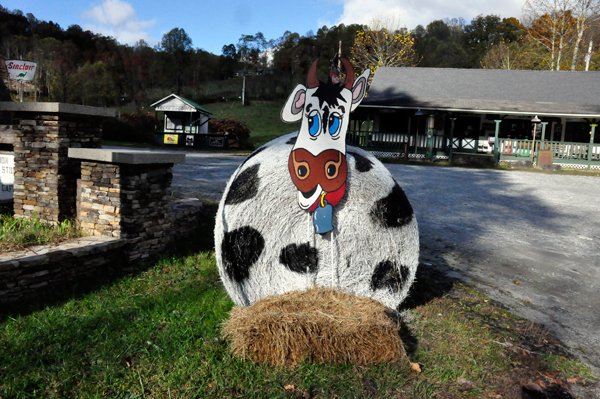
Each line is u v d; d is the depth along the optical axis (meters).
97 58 66.81
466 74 24.98
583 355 3.53
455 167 17.98
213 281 4.70
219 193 9.09
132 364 3.10
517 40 57.69
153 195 5.27
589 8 33.59
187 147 26.94
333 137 3.59
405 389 2.90
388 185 3.83
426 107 20.19
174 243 5.75
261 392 2.77
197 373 2.97
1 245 4.44
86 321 3.66
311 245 3.61
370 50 36.62
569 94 21.80
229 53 90.00
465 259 5.99
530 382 3.05
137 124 30.42
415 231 3.93
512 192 11.44
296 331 2.99
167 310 3.95
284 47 78.56
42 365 3.01
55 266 4.33
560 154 19.75
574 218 8.61
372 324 3.06
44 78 53.31
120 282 4.61
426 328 3.83
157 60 71.94
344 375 2.97
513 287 5.03
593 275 5.51
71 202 5.69
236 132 28.61
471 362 3.28
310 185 3.54
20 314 3.80
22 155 5.69
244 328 3.07
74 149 5.19
